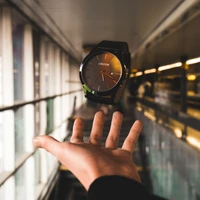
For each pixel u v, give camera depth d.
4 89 4.47
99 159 0.55
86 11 5.61
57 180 7.87
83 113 10.95
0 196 4.66
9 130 4.60
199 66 11.26
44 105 7.11
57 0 4.73
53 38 8.63
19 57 5.73
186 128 9.15
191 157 6.39
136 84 13.63
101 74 0.74
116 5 5.19
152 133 10.04
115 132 0.66
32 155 5.85
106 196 0.45
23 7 4.86
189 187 6.34
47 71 8.34
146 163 7.91
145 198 0.45
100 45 0.76
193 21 5.94
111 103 0.73
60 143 0.58
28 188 5.84
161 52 11.09
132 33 8.02
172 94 13.59
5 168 4.64
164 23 6.46
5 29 4.45
